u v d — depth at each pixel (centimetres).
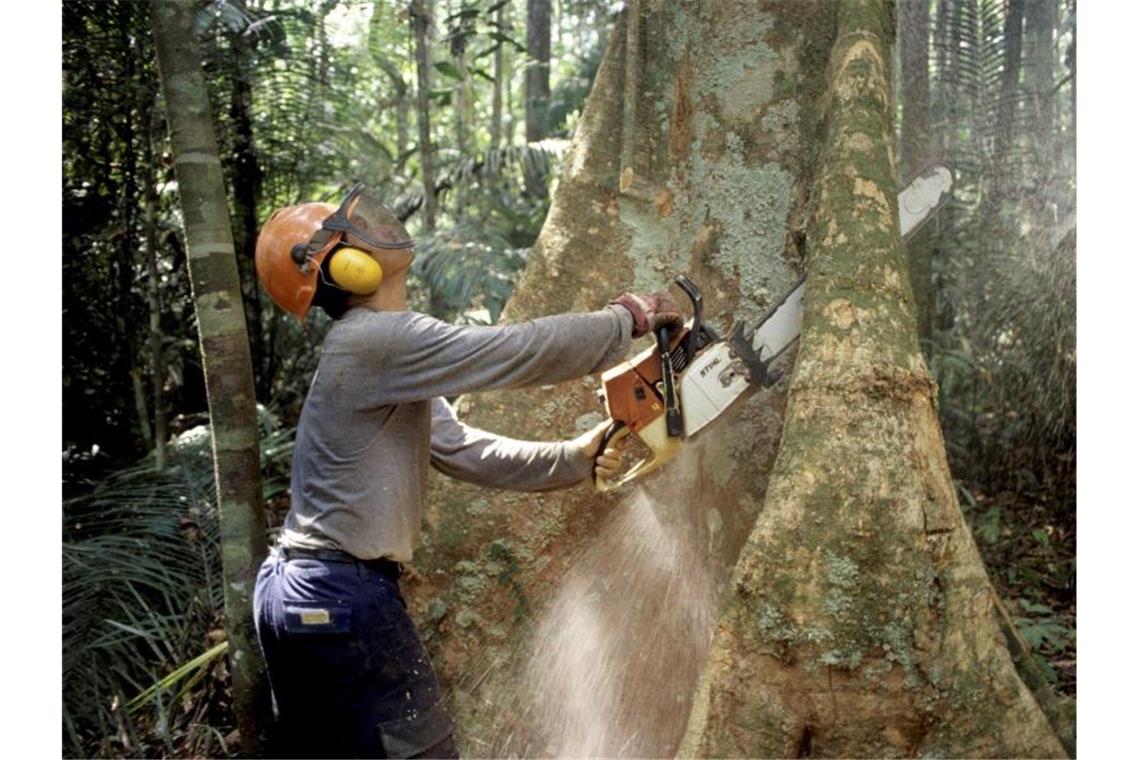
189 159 198
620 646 199
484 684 198
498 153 434
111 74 362
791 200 201
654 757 195
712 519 200
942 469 162
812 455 159
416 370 158
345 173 455
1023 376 371
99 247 384
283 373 440
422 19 391
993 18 389
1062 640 270
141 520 297
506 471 187
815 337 166
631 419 174
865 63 185
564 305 207
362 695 161
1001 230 387
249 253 427
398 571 168
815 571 155
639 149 208
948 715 154
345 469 161
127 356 395
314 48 407
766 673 157
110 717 244
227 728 241
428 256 386
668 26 208
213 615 273
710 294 203
